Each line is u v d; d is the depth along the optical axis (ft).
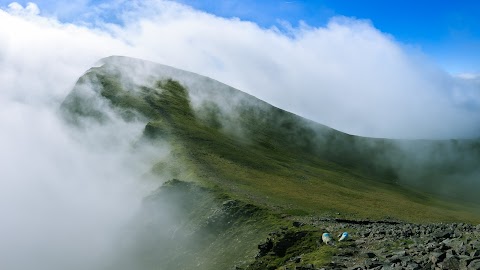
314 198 324.80
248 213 206.28
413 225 154.10
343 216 269.85
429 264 83.05
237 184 299.17
